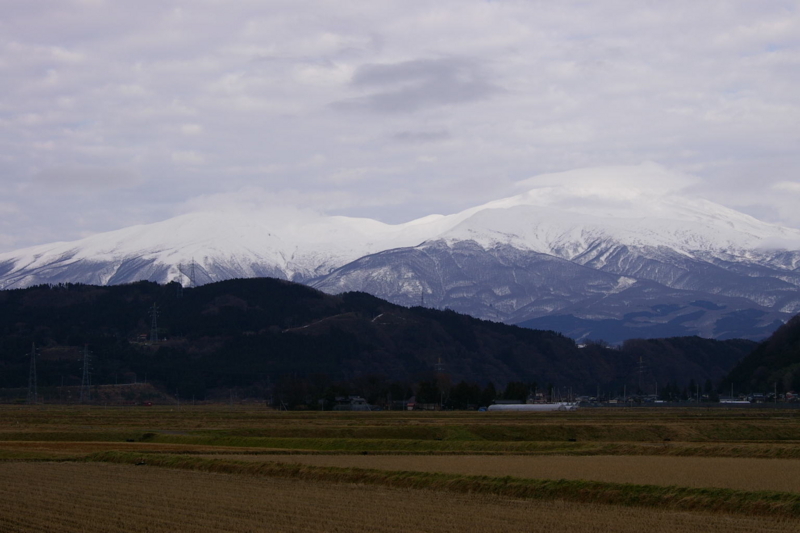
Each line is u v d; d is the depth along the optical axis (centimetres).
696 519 7944
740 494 8650
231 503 8881
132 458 13225
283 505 8750
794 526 7569
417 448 16038
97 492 9669
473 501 9044
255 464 11900
